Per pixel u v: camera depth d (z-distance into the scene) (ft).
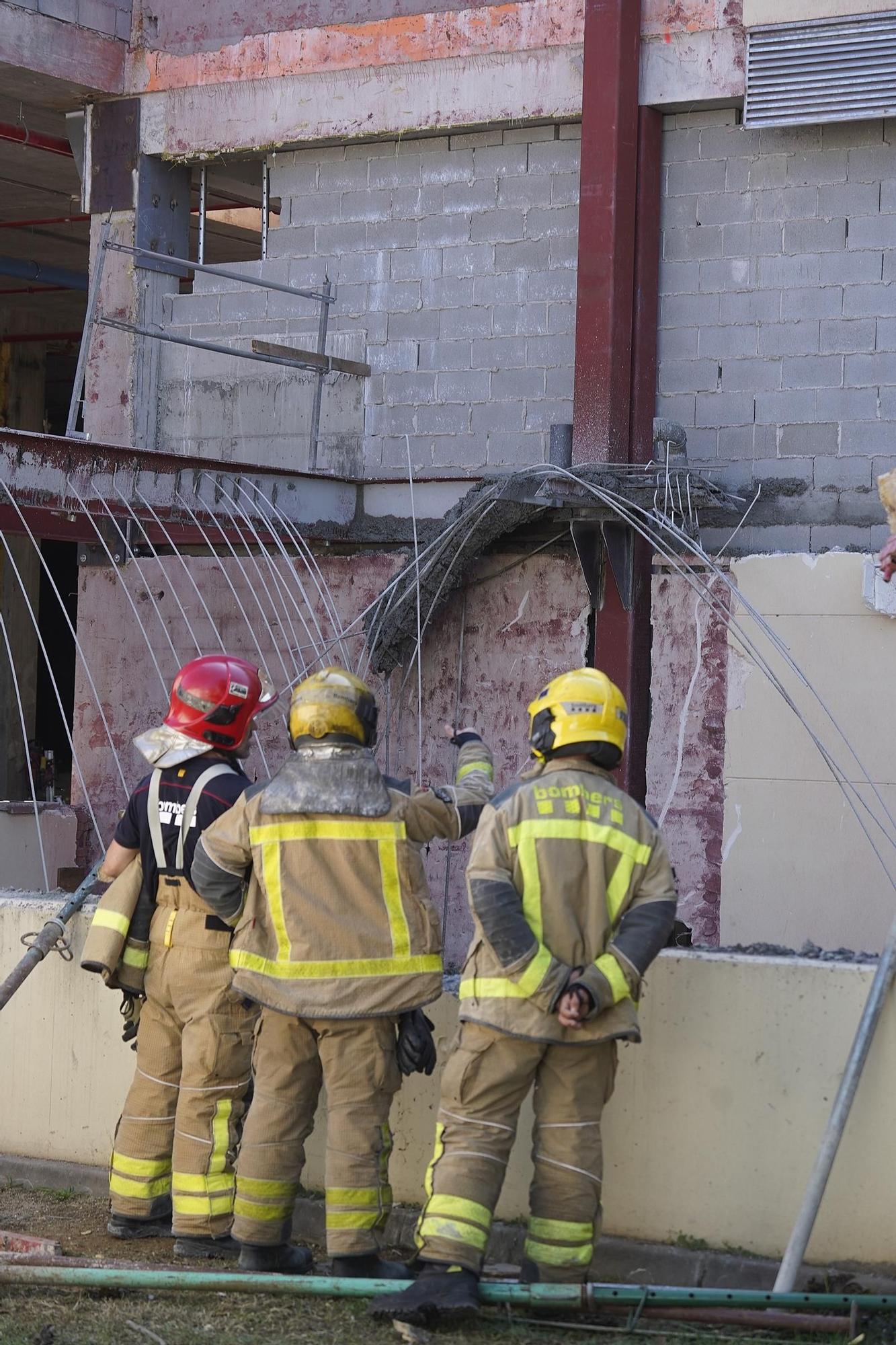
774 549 59.26
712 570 55.88
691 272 60.85
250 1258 28.40
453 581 60.70
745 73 58.59
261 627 66.90
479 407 64.39
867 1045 26.81
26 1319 26.94
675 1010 29.09
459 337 64.85
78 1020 34.60
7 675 111.45
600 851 26.11
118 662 70.23
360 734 28.53
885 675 54.03
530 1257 26.30
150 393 70.85
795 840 55.47
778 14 57.88
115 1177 31.48
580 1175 26.08
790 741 55.62
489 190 64.54
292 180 68.69
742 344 60.08
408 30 65.05
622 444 59.52
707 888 57.82
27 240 100.27
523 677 61.52
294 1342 25.79
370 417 66.39
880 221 58.03
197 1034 30.17
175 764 30.63
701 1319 25.57
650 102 60.13
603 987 25.13
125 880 30.99
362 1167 27.35
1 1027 35.35
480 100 63.52
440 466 64.95
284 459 67.87
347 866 27.61
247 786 30.50
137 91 71.10
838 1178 27.73
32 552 115.03
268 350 62.39
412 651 63.05
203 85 69.51
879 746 54.13
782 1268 26.07
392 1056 27.76
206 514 57.93
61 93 70.95
